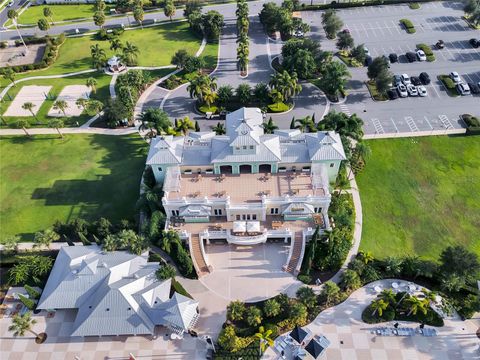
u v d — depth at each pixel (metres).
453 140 104.62
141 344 68.81
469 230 84.62
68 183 98.50
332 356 66.12
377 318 70.06
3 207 93.75
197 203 82.00
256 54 141.75
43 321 72.81
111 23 169.25
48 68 143.12
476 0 149.38
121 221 83.38
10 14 156.75
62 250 79.75
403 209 88.94
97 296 70.88
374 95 120.38
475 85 119.69
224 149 86.44
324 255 77.56
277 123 111.94
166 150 87.06
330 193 86.62
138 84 122.19
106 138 110.94
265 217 84.12
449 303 69.50
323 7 164.88
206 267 78.69
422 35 146.00
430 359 65.56
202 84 110.69
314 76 129.38
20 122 111.12
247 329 69.00
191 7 162.12
